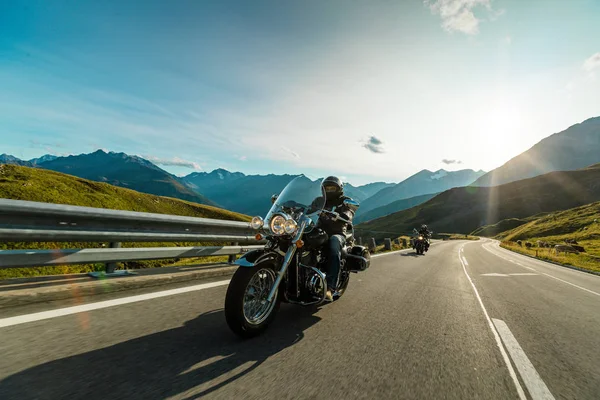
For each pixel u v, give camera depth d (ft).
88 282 12.98
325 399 7.16
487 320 15.93
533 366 10.51
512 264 64.28
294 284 11.68
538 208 543.80
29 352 7.89
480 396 8.11
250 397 6.92
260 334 10.71
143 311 11.66
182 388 6.97
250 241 23.79
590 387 9.29
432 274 32.40
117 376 7.18
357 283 22.45
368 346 10.66
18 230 11.05
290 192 14.11
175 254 17.34
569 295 28.12
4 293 10.55
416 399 7.61
